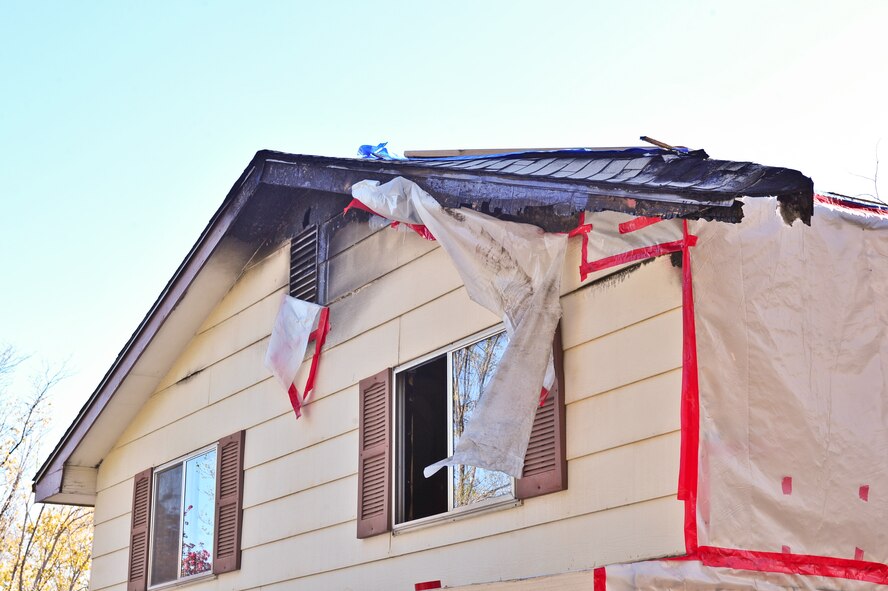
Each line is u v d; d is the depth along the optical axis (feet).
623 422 17.63
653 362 17.33
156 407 31.96
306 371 26.14
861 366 16.58
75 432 33.04
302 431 25.82
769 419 16.02
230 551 27.09
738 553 15.37
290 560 25.17
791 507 15.72
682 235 16.98
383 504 22.59
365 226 25.44
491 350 20.95
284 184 25.49
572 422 18.60
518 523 19.25
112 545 32.48
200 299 29.84
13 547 63.72
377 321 24.23
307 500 25.11
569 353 18.98
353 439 24.12
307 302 26.50
